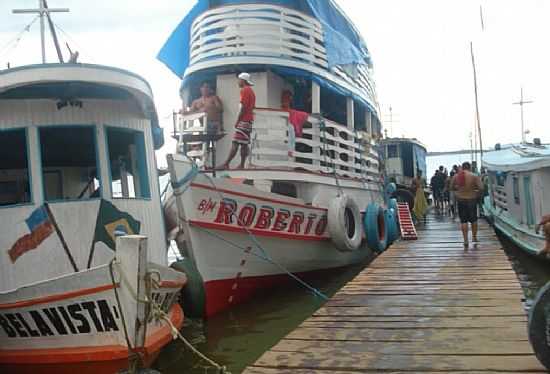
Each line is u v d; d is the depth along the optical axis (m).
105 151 7.81
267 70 12.23
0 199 8.54
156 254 8.22
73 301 6.38
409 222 18.14
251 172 11.31
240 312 10.54
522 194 15.38
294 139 11.73
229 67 12.16
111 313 6.27
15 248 7.38
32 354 6.72
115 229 7.72
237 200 10.16
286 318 10.05
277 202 10.91
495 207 20.81
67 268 7.40
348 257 13.93
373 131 17.16
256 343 8.71
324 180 12.31
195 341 8.88
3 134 7.47
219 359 8.05
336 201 12.24
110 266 6.13
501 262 11.43
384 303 8.23
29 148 7.48
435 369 5.36
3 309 6.75
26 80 6.93
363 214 14.61
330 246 12.76
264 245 10.80
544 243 12.85
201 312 9.70
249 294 10.95
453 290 8.91
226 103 12.41
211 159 12.20
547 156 13.75
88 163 9.14
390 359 5.72
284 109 11.73
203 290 9.65
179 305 9.02
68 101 7.61
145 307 6.11
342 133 13.82
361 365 5.58
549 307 4.71
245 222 10.32
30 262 7.36
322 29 12.90
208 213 9.68
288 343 6.39
